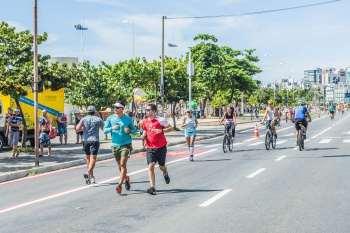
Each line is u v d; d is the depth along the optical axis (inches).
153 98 1657.2
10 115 931.3
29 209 391.2
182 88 1669.5
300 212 346.9
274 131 908.6
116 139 445.1
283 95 5187.0
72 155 845.8
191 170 613.9
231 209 362.0
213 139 1310.3
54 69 911.0
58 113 1113.4
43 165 692.1
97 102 1263.5
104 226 318.0
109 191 466.6
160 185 491.8
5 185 552.4
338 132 1437.0
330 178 511.5
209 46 2876.5
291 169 593.9
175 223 320.5
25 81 865.5
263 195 418.3
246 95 3599.9
